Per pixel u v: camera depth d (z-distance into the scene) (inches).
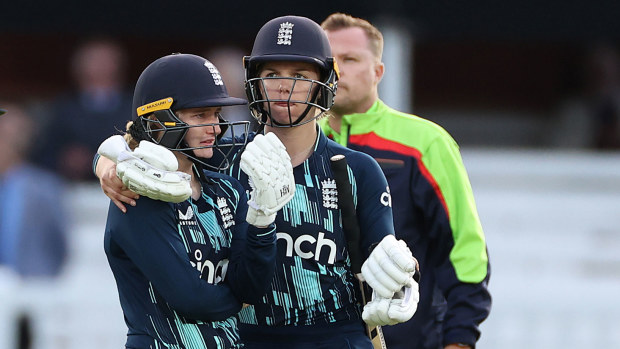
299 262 540.1
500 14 992.9
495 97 1423.5
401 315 510.3
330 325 548.1
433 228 667.4
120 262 511.2
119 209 502.0
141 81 507.5
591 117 1359.5
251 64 536.1
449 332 660.1
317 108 542.9
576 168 1048.8
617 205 1043.9
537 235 1043.9
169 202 495.5
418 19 988.6
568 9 997.2
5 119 1014.4
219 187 527.2
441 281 670.5
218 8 1016.9
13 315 930.7
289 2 1002.7
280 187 500.1
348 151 558.3
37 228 992.9
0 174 1002.1
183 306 494.9
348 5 987.9
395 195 664.4
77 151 1097.4
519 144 1409.9
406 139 670.5
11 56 1346.0
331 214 543.5
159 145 487.5
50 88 1353.3
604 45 1380.4
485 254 666.8
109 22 1024.9
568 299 997.8
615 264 1040.8
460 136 1418.6
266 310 542.6
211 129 505.4
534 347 1000.2
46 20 1022.4
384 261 507.2
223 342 513.3
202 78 502.0
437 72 1413.6
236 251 517.7
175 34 1051.3
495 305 1000.9
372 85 677.9
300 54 529.3
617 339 997.2
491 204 1045.2
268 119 547.5
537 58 1424.7
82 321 960.3
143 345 505.4
